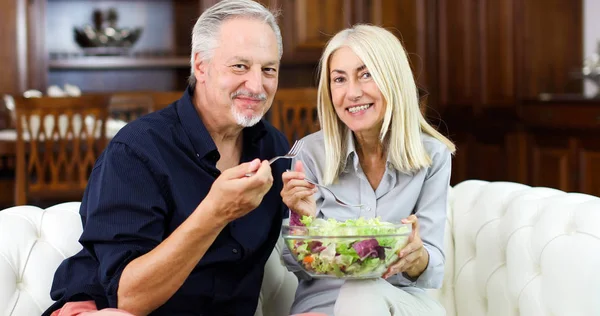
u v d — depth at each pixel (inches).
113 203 71.6
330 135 81.7
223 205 65.6
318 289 80.0
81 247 82.0
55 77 235.5
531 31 214.7
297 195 73.5
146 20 238.7
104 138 153.6
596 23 219.8
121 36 230.8
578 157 191.5
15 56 219.8
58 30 233.3
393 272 69.6
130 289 68.6
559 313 75.3
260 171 64.8
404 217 79.9
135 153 73.2
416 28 239.5
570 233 76.7
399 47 79.5
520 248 81.0
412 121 79.0
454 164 241.3
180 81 241.1
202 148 76.3
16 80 220.1
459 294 89.0
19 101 148.9
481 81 227.6
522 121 211.2
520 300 79.8
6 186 171.0
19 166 150.4
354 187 81.4
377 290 69.3
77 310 71.3
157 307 70.4
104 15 235.9
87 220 72.7
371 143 81.5
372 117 78.4
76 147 152.3
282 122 157.6
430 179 80.4
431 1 240.1
